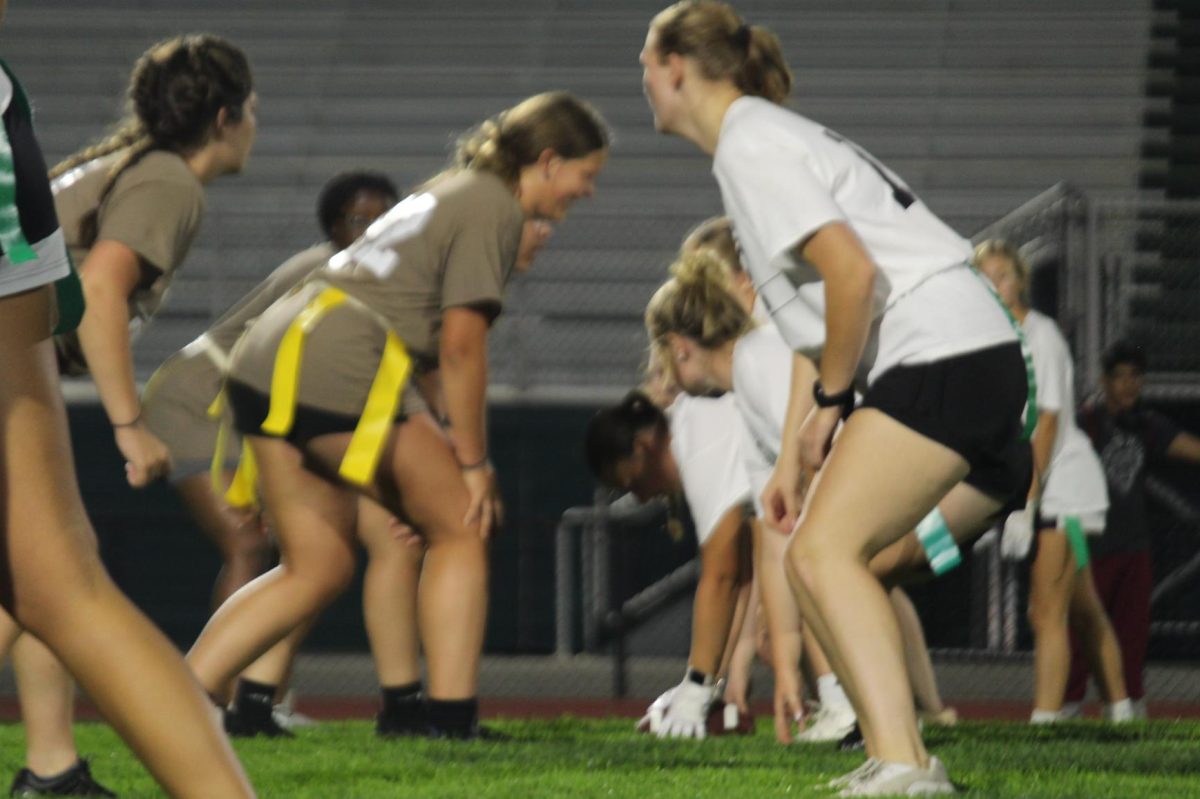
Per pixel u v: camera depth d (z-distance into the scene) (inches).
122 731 305.6
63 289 319.9
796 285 497.0
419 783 546.3
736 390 714.2
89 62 2343.8
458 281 684.1
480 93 2290.8
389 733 764.6
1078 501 958.4
